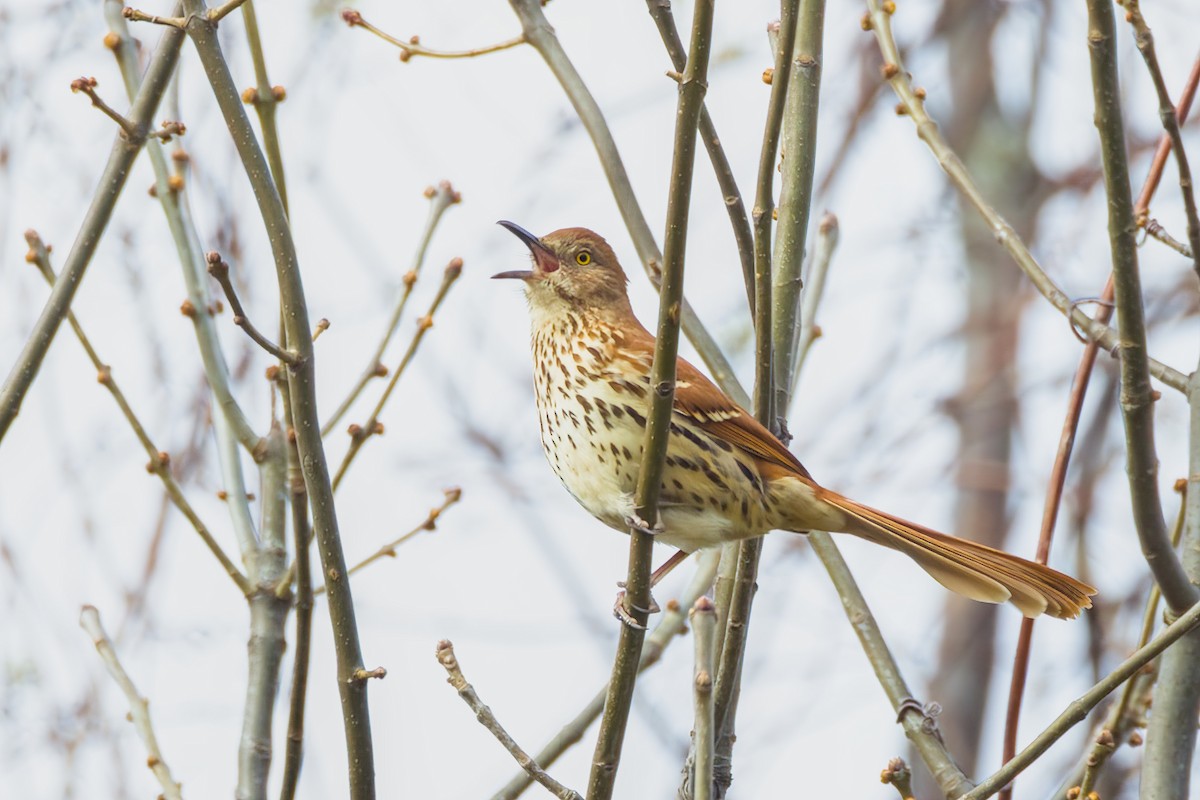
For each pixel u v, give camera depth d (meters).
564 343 10.57
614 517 10.39
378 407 9.62
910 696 10.09
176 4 9.04
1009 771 8.06
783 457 10.16
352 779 8.14
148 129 9.02
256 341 8.03
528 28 11.49
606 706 8.25
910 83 11.23
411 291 9.89
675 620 10.94
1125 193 8.75
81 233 8.99
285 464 10.43
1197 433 9.75
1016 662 10.20
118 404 9.89
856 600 10.58
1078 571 17.34
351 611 8.19
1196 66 10.15
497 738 8.19
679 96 7.78
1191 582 9.41
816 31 10.30
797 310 10.21
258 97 9.22
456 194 10.06
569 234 11.02
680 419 10.04
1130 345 8.85
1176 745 9.01
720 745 9.29
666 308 7.96
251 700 9.58
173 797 9.44
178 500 9.92
